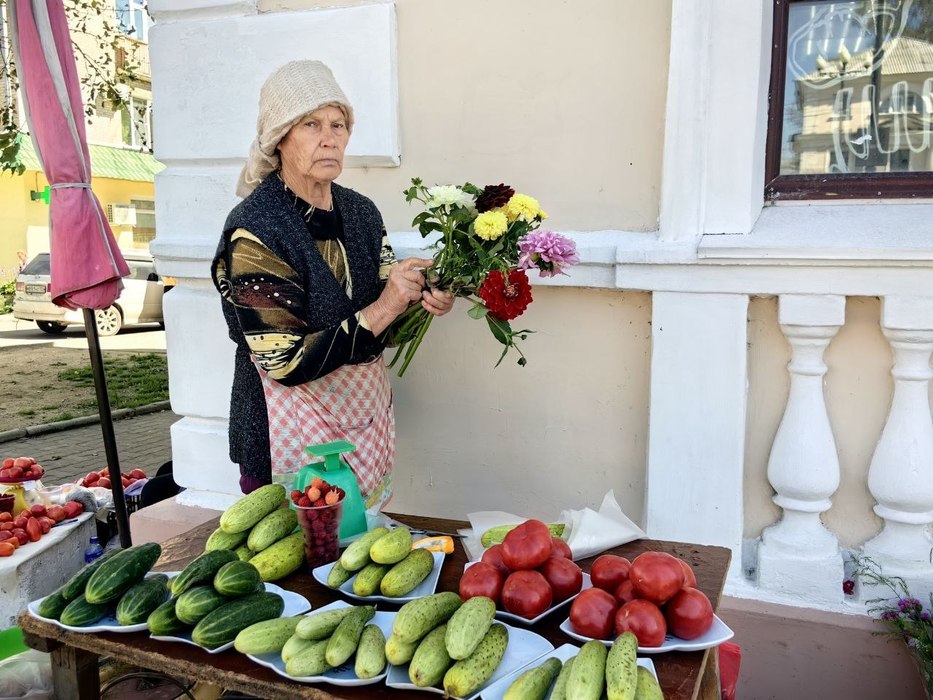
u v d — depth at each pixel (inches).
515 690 50.5
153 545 67.6
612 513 82.7
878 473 91.3
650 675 51.9
